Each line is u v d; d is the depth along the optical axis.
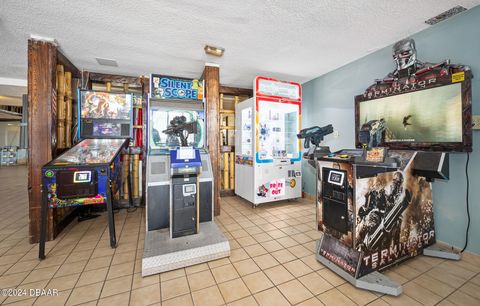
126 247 2.47
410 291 1.73
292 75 4.18
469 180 2.20
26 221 3.25
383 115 2.88
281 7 2.10
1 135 12.58
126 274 1.97
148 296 1.69
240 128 4.45
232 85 4.89
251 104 3.98
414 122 2.53
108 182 2.36
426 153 2.15
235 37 2.68
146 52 3.08
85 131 3.21
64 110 3.13
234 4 2.05
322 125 4.16
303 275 1.95
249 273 1.98
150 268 1.95
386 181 1.98
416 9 2.15
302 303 1.61
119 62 3.44
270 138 4.11
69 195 2.24
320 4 2.06
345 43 2.87
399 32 2.60
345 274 1.87
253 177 3.88
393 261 2.03
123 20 2.30
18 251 2.36
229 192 4.89
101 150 2.80
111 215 2.42
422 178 2.31
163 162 2.73
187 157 2.38
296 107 4.14
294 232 2.87
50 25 2.39
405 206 2.12
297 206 4.04
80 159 2.46
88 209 3.55
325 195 2.09
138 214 3.64
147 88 4.04
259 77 3.80
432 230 2.40
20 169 9.48
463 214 2.25
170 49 3.00
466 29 2.18
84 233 2.85
